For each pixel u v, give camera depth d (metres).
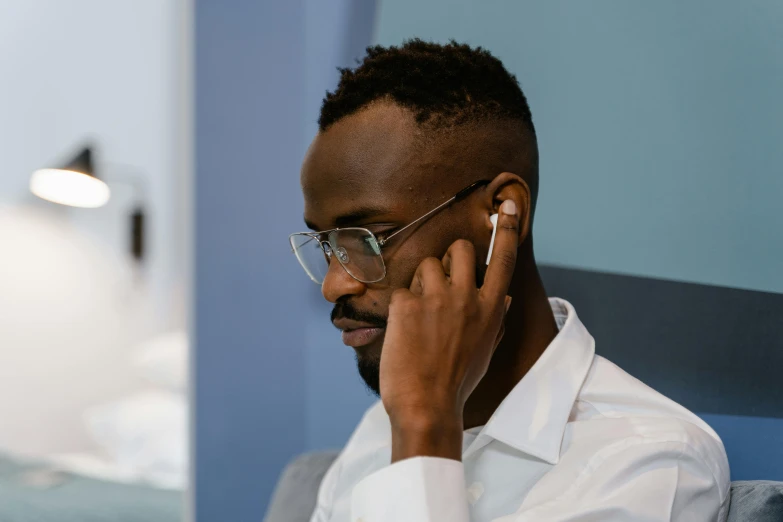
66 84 3.42
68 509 2.11
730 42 0.91
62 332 3.36
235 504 1.62
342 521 0.97
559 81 1.14
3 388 3.26
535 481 0.79
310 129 1.60
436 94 0.77
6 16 3.44
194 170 1.73
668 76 0.98
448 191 0.76
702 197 0.94
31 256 3.35
